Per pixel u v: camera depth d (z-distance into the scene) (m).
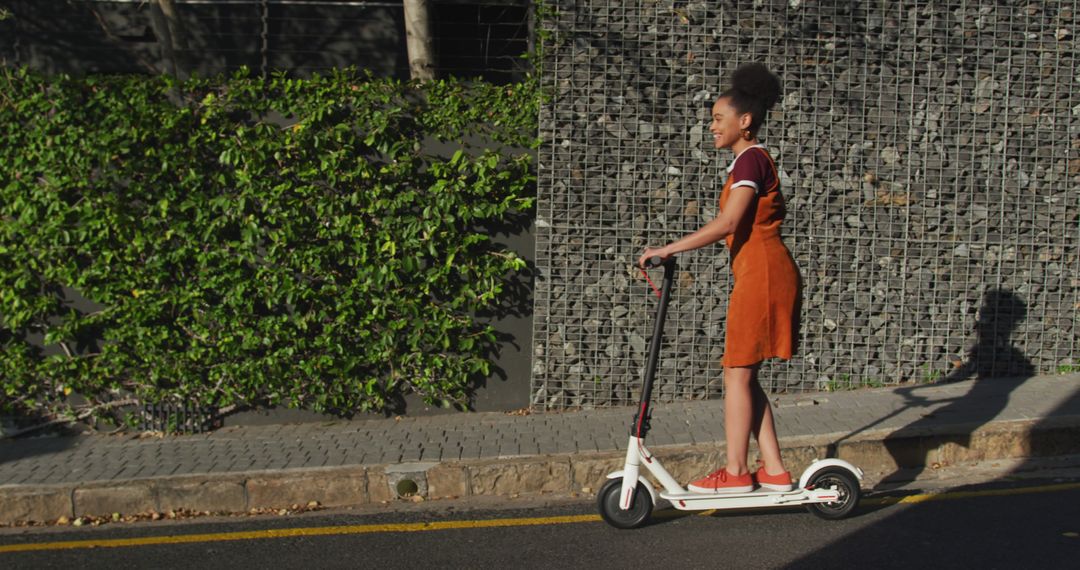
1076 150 7.53
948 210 7.49
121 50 10.00
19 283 6.96
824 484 4.91
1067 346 7.63
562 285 7.40
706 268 7.40
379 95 7.06
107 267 7.00
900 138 7.43
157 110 6.88
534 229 7.37
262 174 7.04
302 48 10.32
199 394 7.22
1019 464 5.93
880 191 7.45
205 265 7.00
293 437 6.84
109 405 7.21
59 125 6.88
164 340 7.19
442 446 6.35
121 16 10.03
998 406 6.60
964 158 7.47
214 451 6.45
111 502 5.66
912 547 4.52
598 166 7.33
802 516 5.04
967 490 5.44
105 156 6.88
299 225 7.07
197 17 10.19
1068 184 7.55
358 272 7.14
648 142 7.32
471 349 7.40
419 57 8.18
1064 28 7.48
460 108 7.20
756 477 4.94
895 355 7.54
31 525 5.60
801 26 7.33
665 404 7.40
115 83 6.88
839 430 6.15
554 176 7.32
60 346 7.18
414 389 7.42
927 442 5.96
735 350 4.70
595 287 7.41
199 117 6.98
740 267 4.71
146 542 5.12
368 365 7.33
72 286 7.01
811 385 7.54
